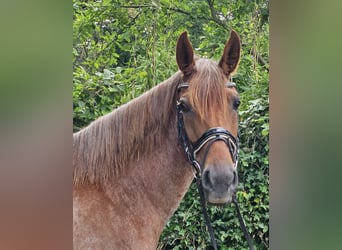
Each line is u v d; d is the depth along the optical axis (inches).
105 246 70.7
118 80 124.4
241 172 122.0
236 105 71.6
